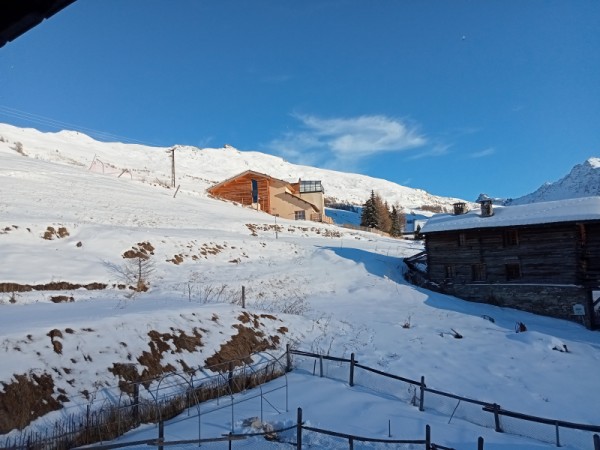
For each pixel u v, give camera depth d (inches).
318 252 1594.5
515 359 814.5
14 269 848.9
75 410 470.0
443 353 829.2
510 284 1326.3
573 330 1107.3
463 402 609.6
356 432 469.4
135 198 1844.2
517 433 524.4
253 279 1215.6
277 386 626.8
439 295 1357.0
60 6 128.0
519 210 1401.3
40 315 623.2
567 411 597.9
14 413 429.1
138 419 480.1
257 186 2544.3
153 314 682.2
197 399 530.6
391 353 812.6
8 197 1369.3
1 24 131.1
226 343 711.7
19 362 478.9
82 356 540.1
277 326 853.8
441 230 1454.2
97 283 912.3
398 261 1672.0
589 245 1244.5
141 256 1147.3
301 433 441.4
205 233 1520.7
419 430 489.4
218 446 417.7
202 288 1042.1
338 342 858.1
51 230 1093.8
